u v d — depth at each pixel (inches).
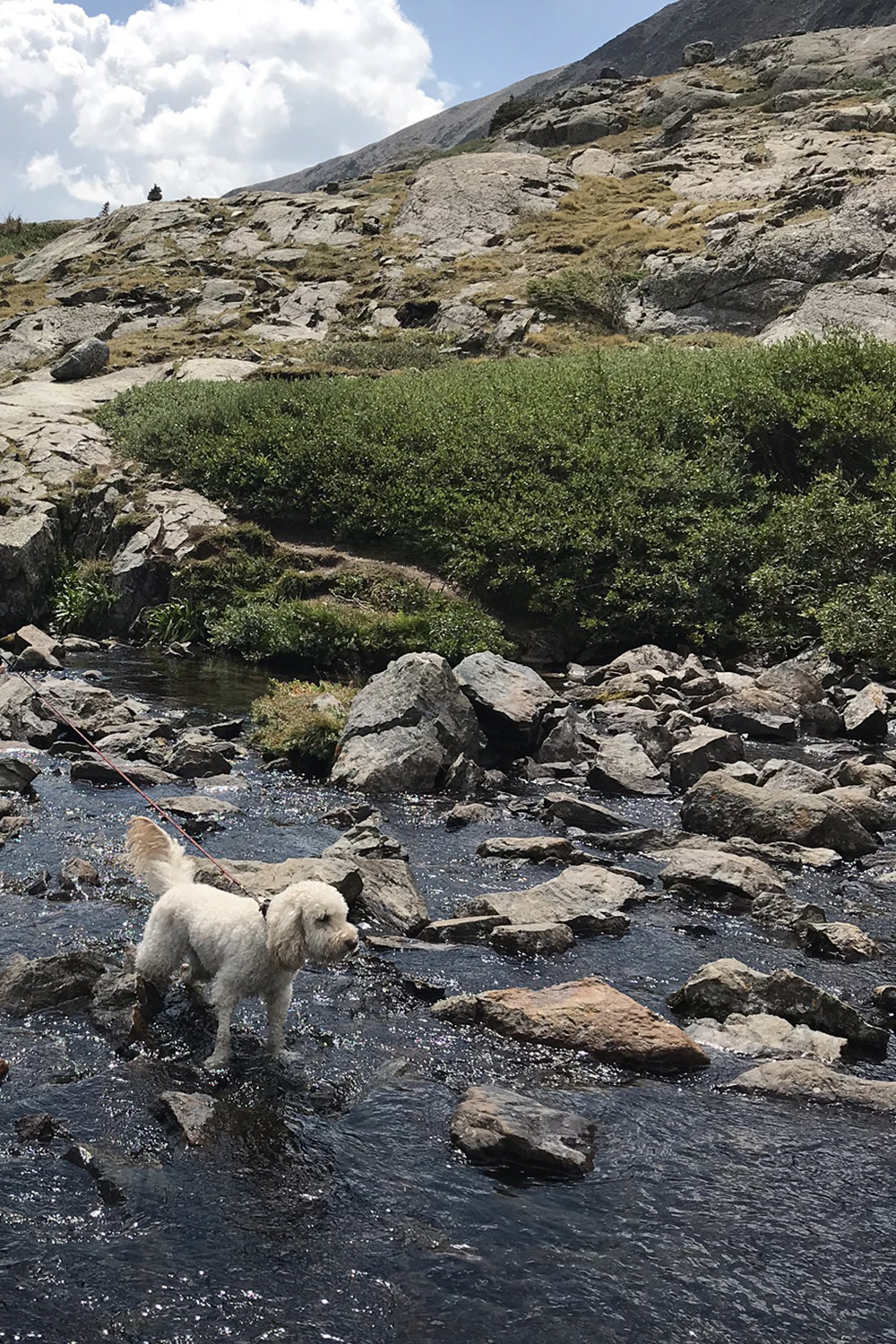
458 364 1424.7
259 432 1005.8
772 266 1603.1
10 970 268.5
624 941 332.2
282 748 530.3
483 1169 211.8
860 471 920.3
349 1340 166.7
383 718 516.4
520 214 2178.9
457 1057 254.8
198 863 334.3
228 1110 222.8
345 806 450.0
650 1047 255.6
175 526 903.7
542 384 1096.8
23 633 784.9
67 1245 181.9
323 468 954.7
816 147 2228.1
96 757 504.1
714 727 613.3
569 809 450.6
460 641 759.1
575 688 706.2
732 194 2080.5
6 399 1230.9
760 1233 196.4
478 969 306.0
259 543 892.0
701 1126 231.0
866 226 1616.6
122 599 874.8
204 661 779.4
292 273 2022.6
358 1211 196.2
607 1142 223.1
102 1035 250.7
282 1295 174.7
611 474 910.4
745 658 786.8
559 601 820.6
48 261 2288.4
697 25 7628.0
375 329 1717.5
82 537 937.5
